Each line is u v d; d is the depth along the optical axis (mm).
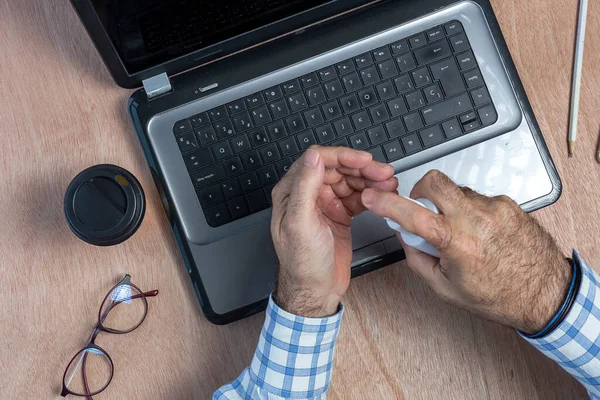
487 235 632
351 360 754
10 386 759
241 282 744
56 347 763
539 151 742
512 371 746
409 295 761
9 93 777
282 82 750
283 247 651
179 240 745
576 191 756
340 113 746
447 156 743
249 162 745
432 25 750
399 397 748
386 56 748
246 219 745
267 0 691
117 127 779
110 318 767
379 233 741
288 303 683
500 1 780
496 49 747
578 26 763
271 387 696
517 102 743
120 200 711
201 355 761
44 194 775
